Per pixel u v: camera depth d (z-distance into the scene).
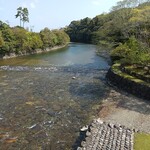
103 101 21.95
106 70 38.31
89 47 83.94
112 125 15.17
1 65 44.25
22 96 23.45
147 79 24.36
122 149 12.19
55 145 14.17
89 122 17.23
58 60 50.75
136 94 23.38
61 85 28.05
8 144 14.29
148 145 12.63
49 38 76.62
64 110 19.66
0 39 53.38
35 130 16.06
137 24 37.25
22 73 35.78
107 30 50.09
